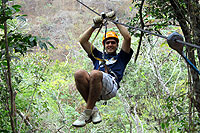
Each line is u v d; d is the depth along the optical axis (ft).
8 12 9.82
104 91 11.28
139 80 23.72
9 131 13.69
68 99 25.55
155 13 14.61
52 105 23.26
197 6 11.58
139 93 23.43
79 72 11.10
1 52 10.14
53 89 24.30
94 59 12.66
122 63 12.25
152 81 22.89
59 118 21.85
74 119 21.31
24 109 18.44
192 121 11.87
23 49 10.28
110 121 22.61
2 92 12.92
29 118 18.34
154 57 24.41
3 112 13.80
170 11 13.66
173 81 25.64
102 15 11.50
